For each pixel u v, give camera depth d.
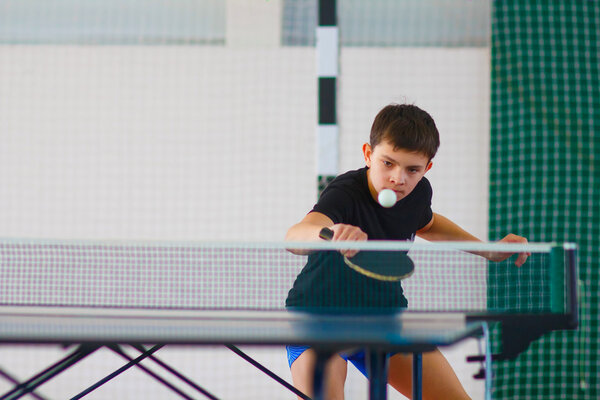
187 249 10.28
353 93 12.82
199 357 12.75
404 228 6.28
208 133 12.99
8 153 12.99
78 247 10.17
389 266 5.67
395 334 4.19
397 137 5.63
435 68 12.80
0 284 9.99
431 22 12.84
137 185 13.00
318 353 4.06
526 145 12.03
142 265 10.27
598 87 12.03
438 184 12.73
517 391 11.73
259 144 12.95
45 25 13.05
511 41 12.09
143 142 13.02
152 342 4.15
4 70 13.02
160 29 13.10
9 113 13.02
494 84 12.12
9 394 5.30
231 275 10.32
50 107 13.04
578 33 12.07
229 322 5.04
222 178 12.98
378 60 12.82
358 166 12.75
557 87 12.03
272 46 12.99
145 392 12.70
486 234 12.56
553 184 11.97
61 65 13.05
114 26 13.09
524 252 5.94
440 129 12.74
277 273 10.31
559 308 5.27
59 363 5.34
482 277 10.27
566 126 11.98
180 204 12.98
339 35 10.99
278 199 12.88
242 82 13.00
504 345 5.12
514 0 12.09
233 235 12.92
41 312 5.64
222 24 13.09
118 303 10.22
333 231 5.21
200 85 13.04
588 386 11.65
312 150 12.91
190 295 10.28
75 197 13.00
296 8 12.97
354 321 5.07
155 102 13.04
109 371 12.70
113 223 12.99
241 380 12.70
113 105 13.05
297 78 12.95
